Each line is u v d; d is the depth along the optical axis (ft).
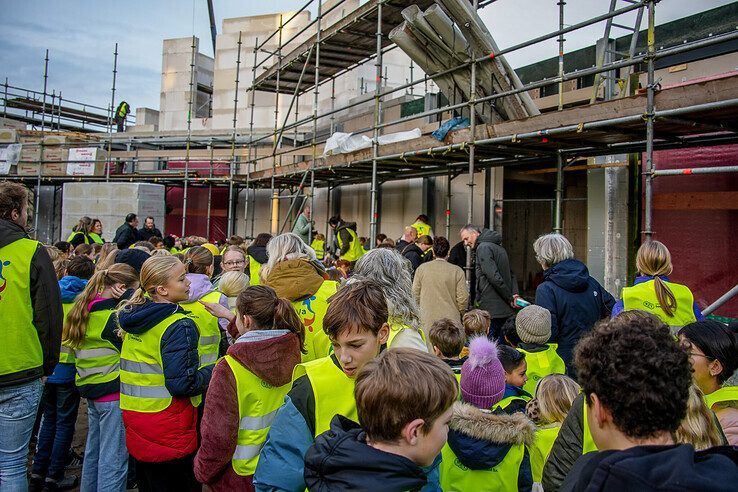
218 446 7.87
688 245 21.20
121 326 10.06
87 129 96.94
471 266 23.72
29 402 10.25
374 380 5.03
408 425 4.89
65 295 13.98
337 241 33.50
